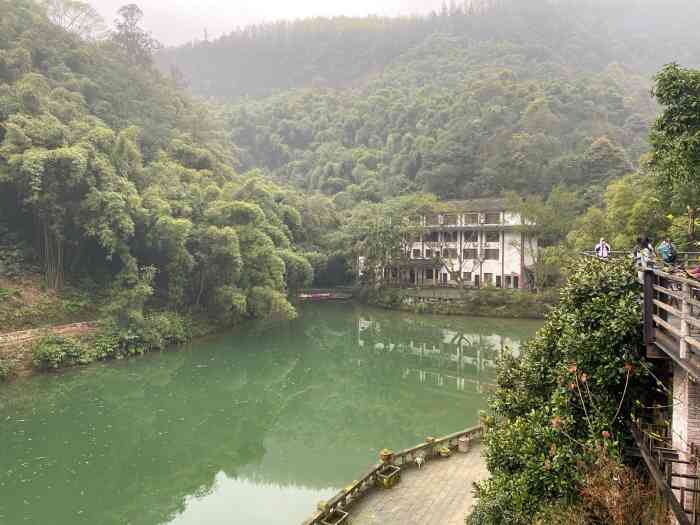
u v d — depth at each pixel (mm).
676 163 11070
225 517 18141
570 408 9508
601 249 12523
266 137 119500
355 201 88062
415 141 90938
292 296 64125
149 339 38656
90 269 43250
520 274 58312
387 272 66938
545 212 55156
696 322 5996
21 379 31469
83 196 38594
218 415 28125
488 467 11016
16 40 51656
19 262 39562
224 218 46531
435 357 40062
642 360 8789
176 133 63125
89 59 58312
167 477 21141
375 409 28844
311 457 22891
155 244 41625
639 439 8391
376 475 16969
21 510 17984
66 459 22078
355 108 118500
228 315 46188
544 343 11117
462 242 62812
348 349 43125
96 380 32406
